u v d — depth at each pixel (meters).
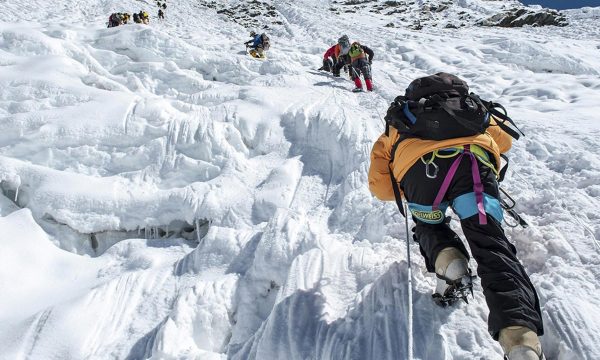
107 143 5.06
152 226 4.34
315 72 8.89
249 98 6.12
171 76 7.21
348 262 3.15
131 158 4.91
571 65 10.95
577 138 4.60
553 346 2.32
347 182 4.49
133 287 3.46
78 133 5.04
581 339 2.21
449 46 13.20
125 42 7.77
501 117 2.57
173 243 4.14
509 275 2.10
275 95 6.27
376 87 8.02
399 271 2.87
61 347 3.03
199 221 4.32
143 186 4.67
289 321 2.68
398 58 12.06
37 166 4.72
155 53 7.73
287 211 3.69
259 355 2.60
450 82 2.49
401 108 2.52
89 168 4.89
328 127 5.32
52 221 4.35
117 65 7.44
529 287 2.09
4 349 3.05
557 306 2.40
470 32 19.80
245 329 3.12
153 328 3.16
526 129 5.02
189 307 3.17
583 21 24.61
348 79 8.68
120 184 4.61
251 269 3.38
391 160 2.69
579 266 2.78
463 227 2.32
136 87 6.93
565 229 3.12
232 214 4.29
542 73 10.09
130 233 4.38
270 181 4.64
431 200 2.41
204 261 3.62
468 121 2.37
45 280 3.83
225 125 5.33
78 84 6.04
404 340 2.38
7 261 3.81
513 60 11.56
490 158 2.48
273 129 5.47
